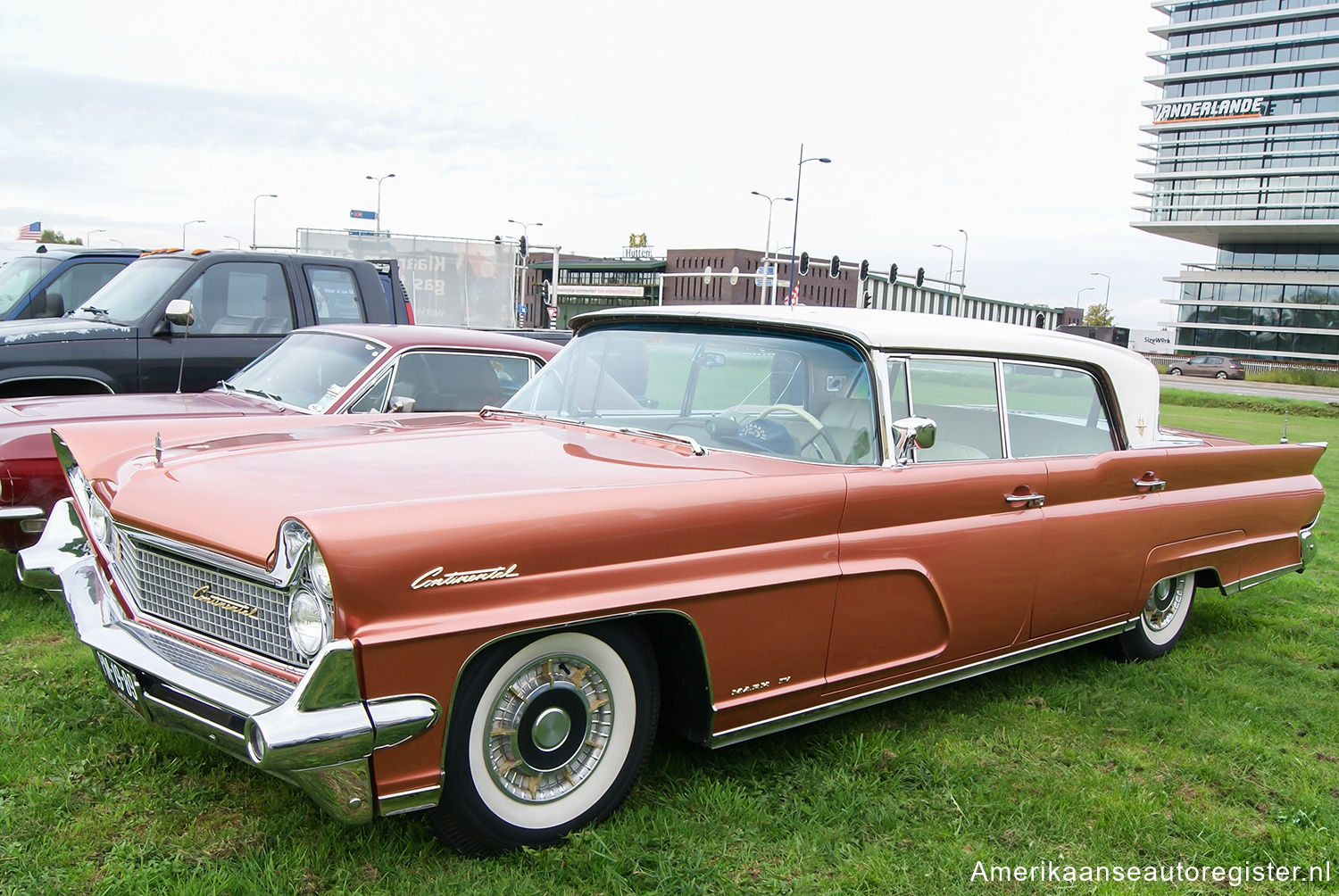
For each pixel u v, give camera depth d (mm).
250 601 2566
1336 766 3697
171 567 2803
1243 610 5809
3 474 4453
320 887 2521
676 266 89875
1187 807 3303
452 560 2396
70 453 3549
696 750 3404
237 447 3209
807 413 3412
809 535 3102
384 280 8367
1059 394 4062
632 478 2906
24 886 2436
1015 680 4367
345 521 2301
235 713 2381
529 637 2580
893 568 3273
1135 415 4332
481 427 3645
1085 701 4113
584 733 2773
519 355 5898
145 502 2855
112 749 3182
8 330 6195
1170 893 2773
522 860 2656
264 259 7188
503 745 2623
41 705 3471
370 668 2295
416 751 2398
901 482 3328
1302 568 5258
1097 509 4047
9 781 2971
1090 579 4043
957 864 2824
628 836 2793
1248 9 94938
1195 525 4516
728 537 2908
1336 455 16672
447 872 2588
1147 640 4660
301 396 5312
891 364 3414
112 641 2740
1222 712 4113
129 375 6527
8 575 5137
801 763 3312
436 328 5938
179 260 7043
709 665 2889
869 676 3318
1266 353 88625
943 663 3562
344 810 2328
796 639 3084
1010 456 3840
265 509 2582
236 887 2467
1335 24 89688
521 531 2512
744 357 3590
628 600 2680
